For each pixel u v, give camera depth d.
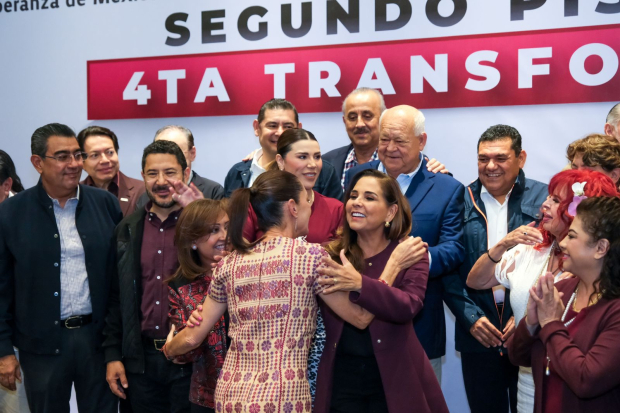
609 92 3.84
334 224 2.95
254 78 4.46
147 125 4.67
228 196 3.75
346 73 4.28
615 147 2.69
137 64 4.68
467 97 4.07
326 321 2.40
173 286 2.68
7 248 3.12
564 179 2.23
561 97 3.92
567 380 1.90
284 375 2.06
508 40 3.99
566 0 3.89
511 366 3.29
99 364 3.17
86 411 3.17
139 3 4.66
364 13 4.23
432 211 3.12
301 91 4.37
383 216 2.45
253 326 2.11
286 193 2.22
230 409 2.07
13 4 4.89
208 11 4.53
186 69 4.58
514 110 4.00
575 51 3.89
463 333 3.29
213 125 4.55
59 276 3.13
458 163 4.11
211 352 2.59
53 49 4.83
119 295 3.09
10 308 3.17
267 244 2.17
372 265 2.49
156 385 2.97
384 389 2.33
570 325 2.02
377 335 2.34
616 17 3.81
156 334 2.92
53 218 3.16
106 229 3.24
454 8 4.07
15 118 4.91
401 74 4.18
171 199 2.96
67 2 4.79
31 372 3.14
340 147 4.21
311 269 2.14
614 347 1.84
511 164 3.20
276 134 3.60
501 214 3.35
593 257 1.95
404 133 3.13
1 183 3.48
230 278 2.18
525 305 2.37
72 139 3.14
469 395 3.33
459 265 3.14
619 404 1.92
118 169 4.30
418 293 2.38
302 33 4.35
